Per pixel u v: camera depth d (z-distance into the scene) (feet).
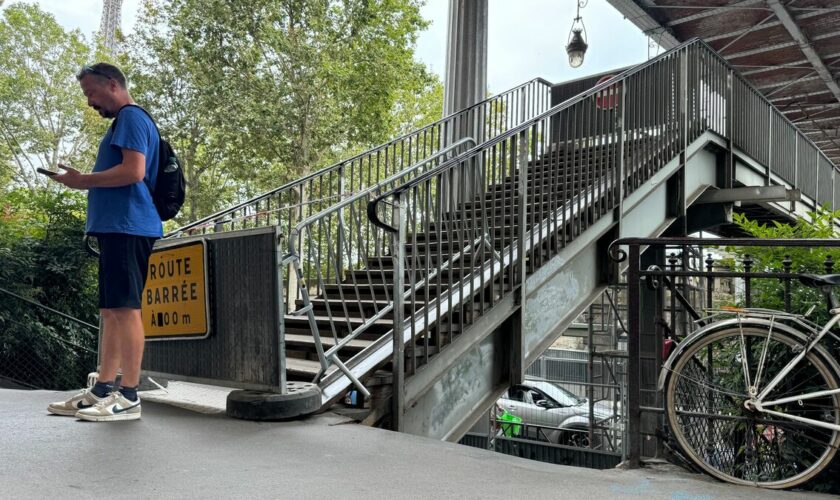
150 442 9.84
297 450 9.84
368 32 62.08
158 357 14.67
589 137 21.31
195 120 61.16
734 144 32.99
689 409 10.39
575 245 20.22
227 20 54.65
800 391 9.86
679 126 27.40
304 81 54.85
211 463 8.82
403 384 13.80
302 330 18.62
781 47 62.28
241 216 21.17
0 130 107.24
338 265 14.33
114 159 11.03
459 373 16.37
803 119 84.99
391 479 8.45
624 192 23.00
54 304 30.12
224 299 13.11
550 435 51.29
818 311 11.75
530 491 8.14
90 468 8.25
